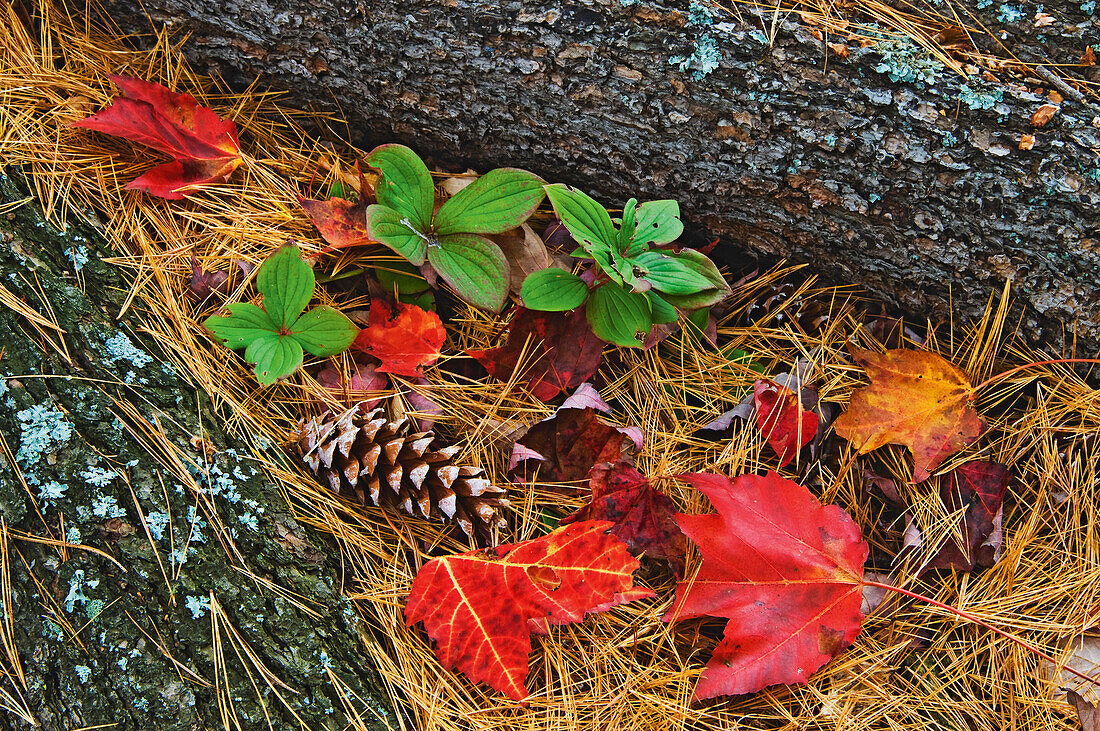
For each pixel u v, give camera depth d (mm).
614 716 1027
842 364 1100
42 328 1017
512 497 1065
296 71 1103
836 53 1064
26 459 995
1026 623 1055
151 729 985
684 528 1036
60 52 1092
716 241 1116
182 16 1094
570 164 1107
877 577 1068
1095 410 1079
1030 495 1082
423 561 1046
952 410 1074
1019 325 1083
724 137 1078
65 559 990
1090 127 1052
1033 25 1064
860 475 1081
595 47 1072
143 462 1012
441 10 1075
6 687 974
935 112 1062
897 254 1087
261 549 1022
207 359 1056
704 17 1068
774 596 1034
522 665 1018
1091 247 1057
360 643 1025
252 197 1091
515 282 1097
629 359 1099
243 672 1002
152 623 994
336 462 1042
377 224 1056
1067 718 1042
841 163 1072
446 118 1104
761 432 1078
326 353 1060
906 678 1054
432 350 1070
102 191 1070
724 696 1040
